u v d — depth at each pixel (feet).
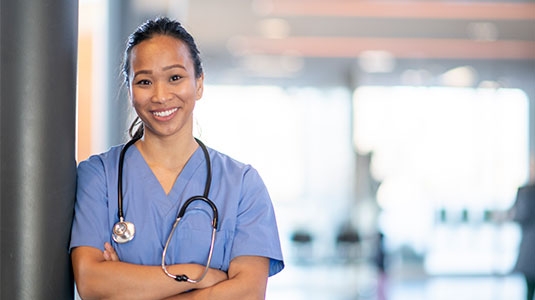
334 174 44.50
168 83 6.20
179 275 6.01
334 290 26.66
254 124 46.29
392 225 33.40
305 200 45.06
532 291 19.17
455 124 37.81
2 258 6.17
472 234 34.24
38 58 6.20
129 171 6.48
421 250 32.45
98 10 18.31
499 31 30.14
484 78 37.09
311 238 33.09
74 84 6.50
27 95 6.18
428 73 38.81
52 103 6.27
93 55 19.17
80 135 19.75
